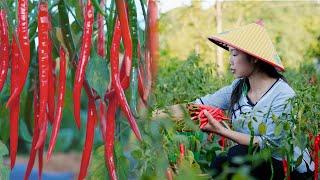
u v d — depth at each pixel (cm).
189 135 330
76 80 206
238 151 336
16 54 206
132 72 218
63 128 585
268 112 332
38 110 225
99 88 205
